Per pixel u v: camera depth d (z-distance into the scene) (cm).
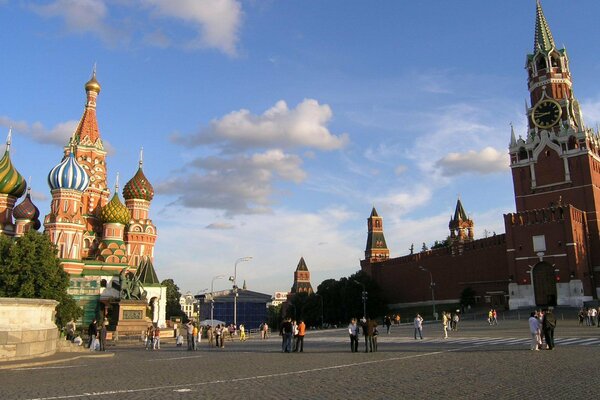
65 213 8994
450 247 11831
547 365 2120
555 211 9281
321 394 1480
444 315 4534
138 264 10344
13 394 1489
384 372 2020
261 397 1430
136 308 7488
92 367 2450
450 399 1371
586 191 10019
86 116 10762
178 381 1823
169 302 13388
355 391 1532
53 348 3050
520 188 10819
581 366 2052
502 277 10638
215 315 18012
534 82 11288
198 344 5647
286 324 3559
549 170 10525
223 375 2023
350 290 13350
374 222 18925
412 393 1480
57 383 1766
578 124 10306
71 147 10338
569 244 9031
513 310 9206
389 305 13275
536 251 9350
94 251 9944
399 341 4319
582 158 10162
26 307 2791
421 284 12419
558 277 9050
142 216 10875
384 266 13638
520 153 10994
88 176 9488
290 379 1852
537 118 11012
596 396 1373
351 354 3072
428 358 2602
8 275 5912
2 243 6244
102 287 8775
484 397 1394
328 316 14300
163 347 5438
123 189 10950
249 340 6562
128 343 6394
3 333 2589
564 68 11125
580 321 6088
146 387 1653
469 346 3406
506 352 2814
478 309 10456
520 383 1638
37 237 6222
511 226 9712
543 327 2895
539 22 11600
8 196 9312
